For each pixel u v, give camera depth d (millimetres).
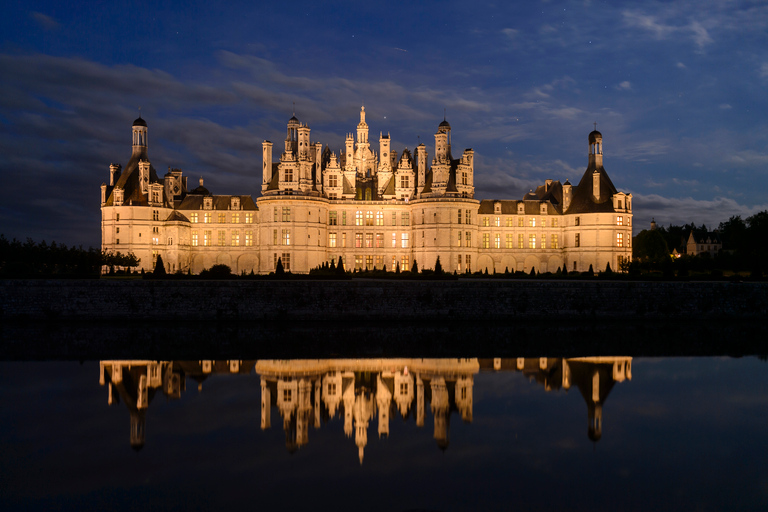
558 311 74500
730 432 31375
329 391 39688
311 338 60531
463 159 113312
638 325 70750
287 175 109312
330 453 28438
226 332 63438
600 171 120938
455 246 110625
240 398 37656
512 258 122062
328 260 117312
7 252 88000
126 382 41406
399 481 25234
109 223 114375
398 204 118562
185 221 116250
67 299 70375
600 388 40625
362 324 70000
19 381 41500
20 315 69625
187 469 26234
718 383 42062
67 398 37156
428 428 32219
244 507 22688
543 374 45031
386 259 118500
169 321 70375
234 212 118562
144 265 113500
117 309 70688
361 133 132125
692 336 63281
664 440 30203
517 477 25703
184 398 37500
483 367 47531
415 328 67438
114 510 22281
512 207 123250
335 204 118062
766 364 48938
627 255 117188
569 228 120625
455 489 24500
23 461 26859
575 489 24516
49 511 22141
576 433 31250
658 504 23203
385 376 44219
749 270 124500
